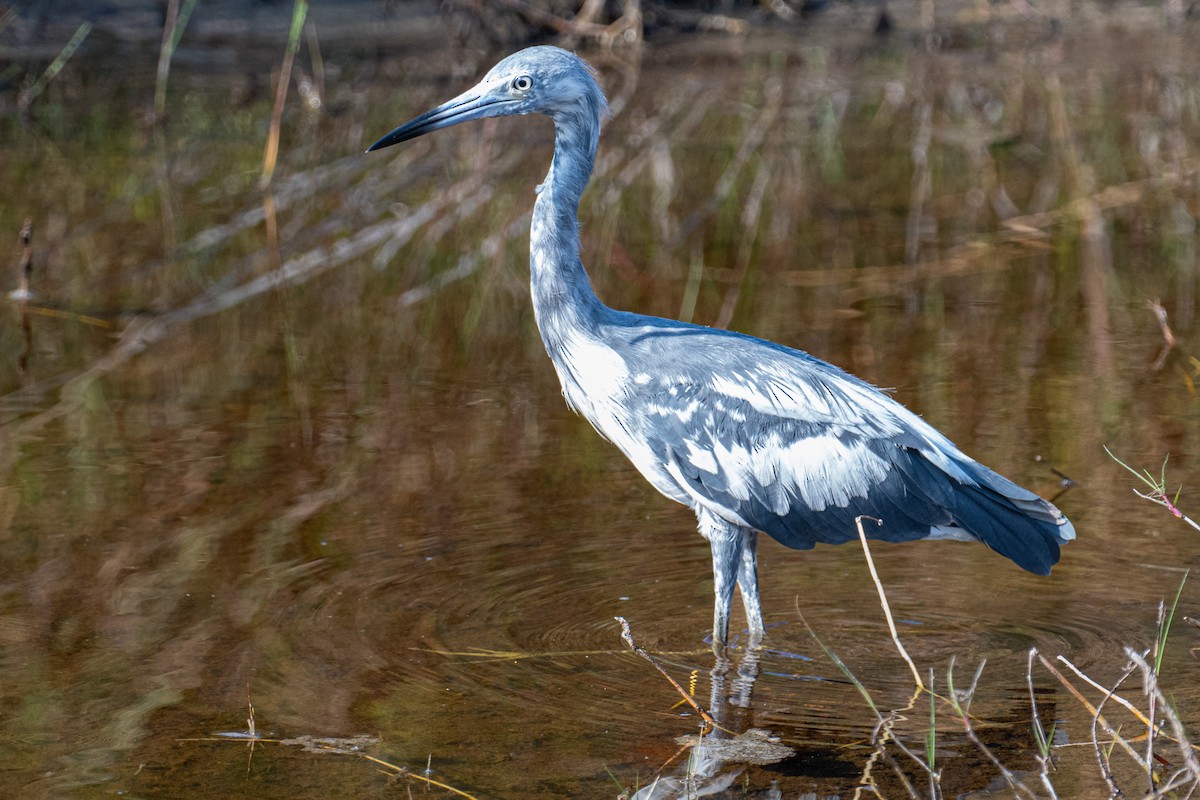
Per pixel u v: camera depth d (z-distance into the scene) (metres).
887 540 9.46
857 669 8.86
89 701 8.23
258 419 12.81
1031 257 17.39
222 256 17.95
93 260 17.66
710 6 31.67
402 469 11.73
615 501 11.23
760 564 10.55
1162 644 7.67
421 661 8.79
